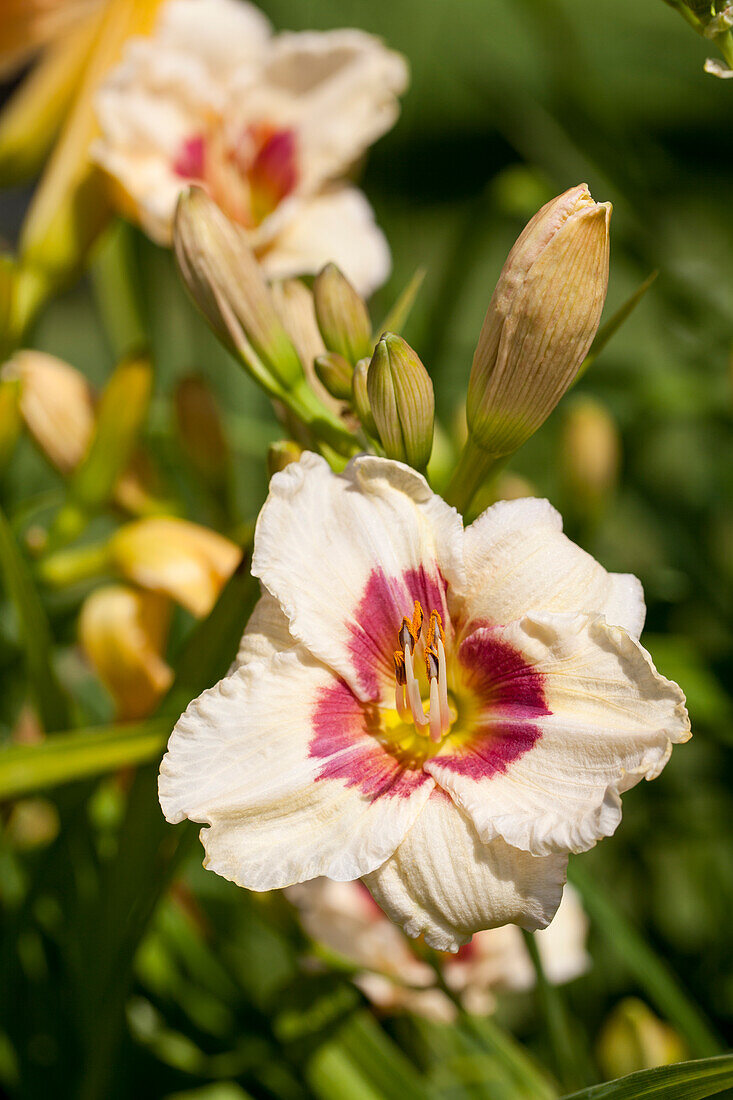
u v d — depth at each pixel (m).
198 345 1.10
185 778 0.57
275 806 0.58
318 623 0.59
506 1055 0.72
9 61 0.81
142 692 0.75
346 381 0.65
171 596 0.73
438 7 1.60
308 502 0.59
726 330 0.95
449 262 0.95
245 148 0.80
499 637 0.59
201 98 0.78
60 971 0.75
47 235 0.79
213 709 0.58
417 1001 0.75
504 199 0.93
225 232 0.64
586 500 0.85
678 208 1.69
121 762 0.64
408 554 0.60
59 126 0.81
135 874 0.66
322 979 0.73
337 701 0.59
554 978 0.77
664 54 2.82
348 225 0.80
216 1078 0.75
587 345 0.60
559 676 0.58
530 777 0.58
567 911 0.78
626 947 0.72
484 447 0.62
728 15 0.60
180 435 0.79
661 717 0.57
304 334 0.68
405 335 1.04
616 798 0.56
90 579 0.75
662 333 1.33
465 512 0.63
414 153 2.84
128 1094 0.77
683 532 1.08
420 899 0.57
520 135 0.99
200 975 0.77
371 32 2.32
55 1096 0.74
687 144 2.73
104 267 0.92
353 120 0.79
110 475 0.76
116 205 0.80
